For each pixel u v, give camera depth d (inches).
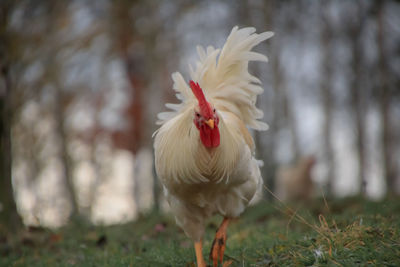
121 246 273.1
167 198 195.3
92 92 890.7
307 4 729.6
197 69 205.5
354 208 319.6
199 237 197.0
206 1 642.2
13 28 440.8
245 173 184.7
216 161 168.6
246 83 204.2
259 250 203.2
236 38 199.6
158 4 614.9
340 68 837.8
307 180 600.7
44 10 543.2
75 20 707.4
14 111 556.4
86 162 916.0
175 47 669.9
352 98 841.5
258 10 655.8
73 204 713.0
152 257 220.2
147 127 648.4
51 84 735.1
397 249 158.1
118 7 689.0
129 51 818.8
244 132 197.8
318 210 347.6
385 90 757.3
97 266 223.8
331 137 876.6
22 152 821.9
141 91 887.1
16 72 446.6
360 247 164.4
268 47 676.1
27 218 382.6
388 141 761.6
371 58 794.2
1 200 374.6
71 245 289.9
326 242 175.8
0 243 320.5
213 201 188.5
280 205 355.3
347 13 773.9
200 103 159.8
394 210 262.5
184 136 169.8
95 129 938.7
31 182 816.9
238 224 315.6
